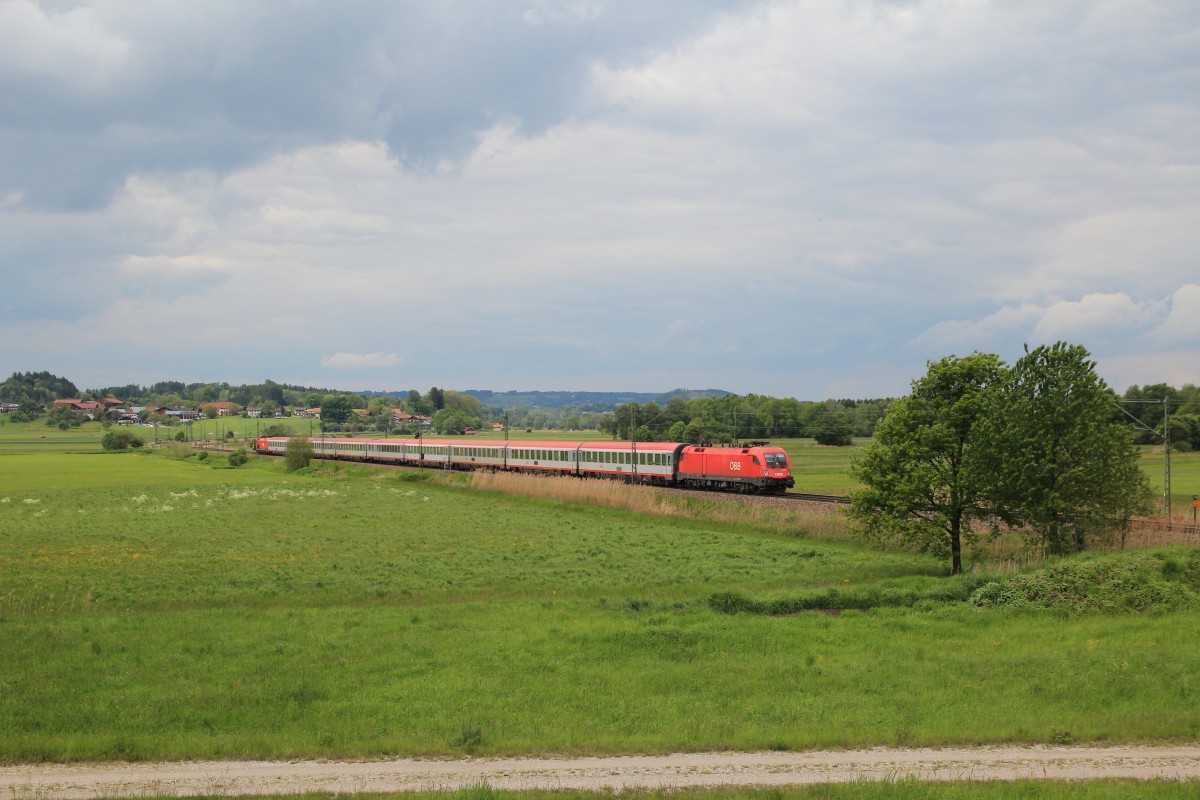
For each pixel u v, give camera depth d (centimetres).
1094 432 3578
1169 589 3092
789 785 1550
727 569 4203
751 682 2259
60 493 8862
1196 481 7781
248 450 16462
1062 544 3659
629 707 2069
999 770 1662
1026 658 2428
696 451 7800
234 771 1680
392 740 1825
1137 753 1759
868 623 2930
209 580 3972
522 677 2322
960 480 3809
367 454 12925
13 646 2662
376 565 4391
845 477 9325
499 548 4953
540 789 1547
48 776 1653
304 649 2628
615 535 5444
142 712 2033
